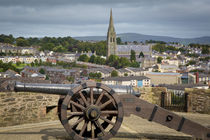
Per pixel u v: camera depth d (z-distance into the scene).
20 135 9.19
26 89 8.37
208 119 11.89
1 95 10.36
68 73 185.50
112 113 7.93
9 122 10.54
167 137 9.15
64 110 7.68
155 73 161.62
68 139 8.78
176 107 13.52
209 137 8.09
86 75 199.75
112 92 7.83
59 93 8.34
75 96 8.14
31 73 164.75
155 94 13.62
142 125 10.85
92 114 7.68
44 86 8.34
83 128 7.86
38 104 11.15
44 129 10.07
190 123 8.07
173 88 99.50
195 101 13.29
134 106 8.09
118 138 9.03
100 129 7.90
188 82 161.00
